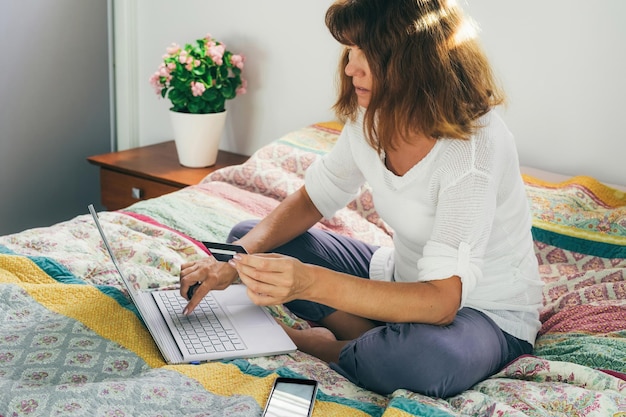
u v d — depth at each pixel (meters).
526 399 1.30
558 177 2.41
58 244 1.78
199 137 2.82
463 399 1.32
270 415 1.20
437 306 1.37
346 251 1.79
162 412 1.21
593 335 1.59
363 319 1.74
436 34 1.38
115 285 1.66
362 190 2.30
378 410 1.30
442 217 1.42
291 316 1.71
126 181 2.87
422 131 1.40
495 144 1.44
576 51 2.37
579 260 2.05
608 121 2.37
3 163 2.98
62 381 1.30
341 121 1.64
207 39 2.88
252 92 2.99
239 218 2.11
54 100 3.10
